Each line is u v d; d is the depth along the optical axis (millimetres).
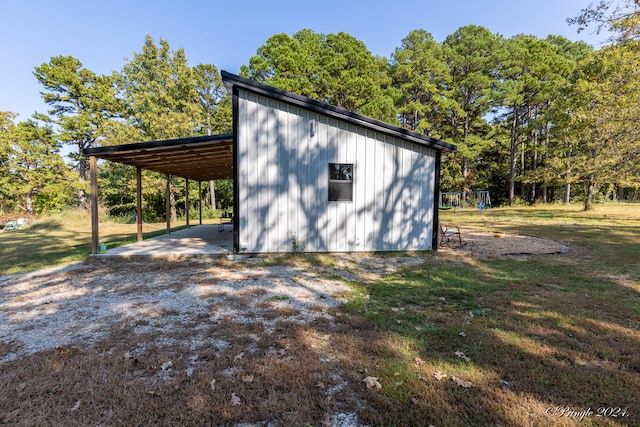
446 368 2096
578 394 1825
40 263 6086
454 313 3098
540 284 4113
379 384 1922
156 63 20156
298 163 6230
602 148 9133
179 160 7941
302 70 19109
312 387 1907
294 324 2859
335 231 6391
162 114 17562
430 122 23891
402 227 6566
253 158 6117
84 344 2518
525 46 20688
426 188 6609
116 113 19438
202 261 5777
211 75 21656
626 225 10477
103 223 16125
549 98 18969
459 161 24000
